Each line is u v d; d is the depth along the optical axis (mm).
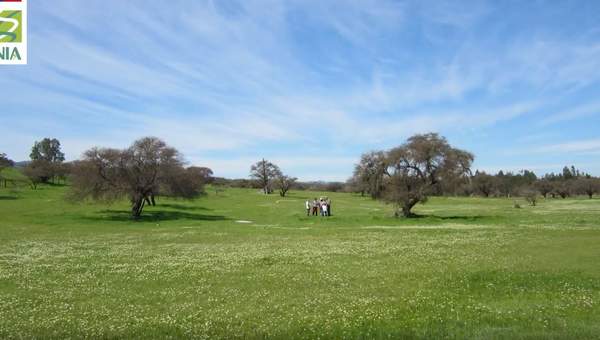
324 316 14164
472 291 17406
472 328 12664
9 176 148750
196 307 15578
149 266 24172
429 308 14977
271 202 111688
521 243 31422
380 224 53406
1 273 22266
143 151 66312
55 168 136625
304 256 27266
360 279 20000
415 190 62406
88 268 23641
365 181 69750
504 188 182375
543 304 15148
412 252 28266
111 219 62500
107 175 65625
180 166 70438
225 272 22156
